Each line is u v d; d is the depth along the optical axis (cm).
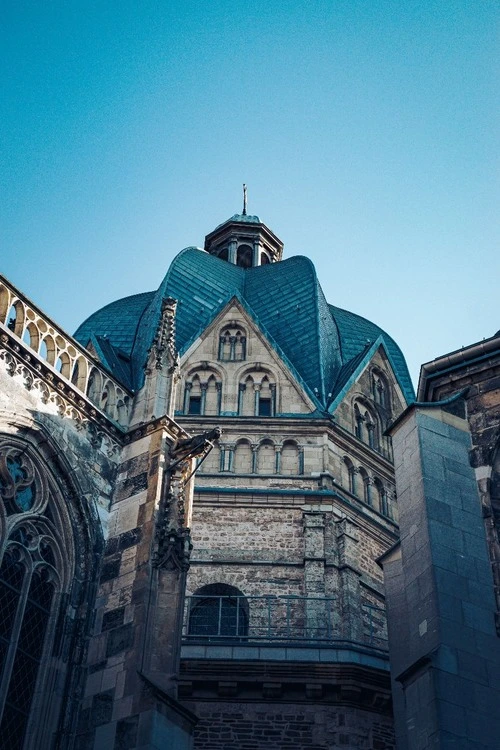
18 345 3041
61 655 2800
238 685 3556
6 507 2848
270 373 5466
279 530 4766
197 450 3181
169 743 2609
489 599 2683
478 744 2409
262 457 5109
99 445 3197
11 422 2942
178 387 5372
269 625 3947
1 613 2719
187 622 4356
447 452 2972
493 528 2825
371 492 5172
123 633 2828
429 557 2717
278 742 3466
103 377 3353
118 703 2686
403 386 5956
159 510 3058
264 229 7662
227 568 4625
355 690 3550
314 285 6103
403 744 2952
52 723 2688
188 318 5875
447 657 2528
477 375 3150
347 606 4481
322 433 5169
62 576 2928
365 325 6353
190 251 6419
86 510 3047
